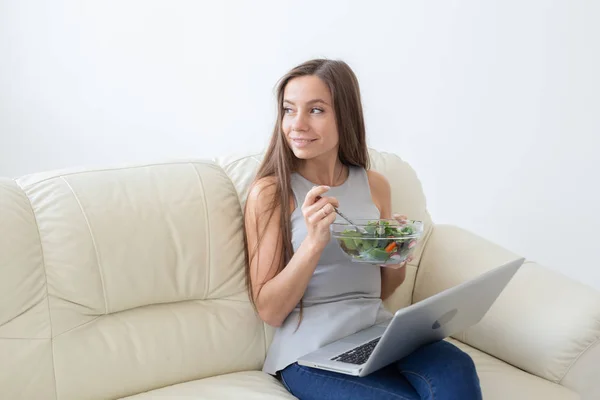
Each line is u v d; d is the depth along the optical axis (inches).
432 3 120.3
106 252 63.1
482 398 60.4
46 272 61.0
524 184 120.0
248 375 68.7
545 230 119.9
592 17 112.5
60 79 122.6
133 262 64.4
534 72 117.0
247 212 69.6
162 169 69.4
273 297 67.0
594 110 114.2
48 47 121.3
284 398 63.6
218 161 75.0
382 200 77.6
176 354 66.2
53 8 120.3
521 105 118.5
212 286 69.1
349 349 64.3
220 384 65.7
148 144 128.3
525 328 71.6
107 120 125.7
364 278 71.3
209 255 68.6
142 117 127.0
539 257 121.0
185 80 127.2
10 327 58.8
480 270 79.0
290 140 68.4
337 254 69.4
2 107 121.8
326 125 68.2
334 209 63.6
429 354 62.0
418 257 83.7
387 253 62.9
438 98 122.6
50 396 59.9
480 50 119.3
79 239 61.9
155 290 66.0
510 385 67.4
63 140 124.7
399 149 126.3
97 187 64.8
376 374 62.9
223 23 126.2
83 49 122.4
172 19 124.6
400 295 81.7
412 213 83.2
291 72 68.9
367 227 62.9
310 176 72.0
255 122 129.0
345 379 62.5
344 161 75.1
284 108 69.6
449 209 125.6
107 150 127.0
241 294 70.8
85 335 62.2
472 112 121.3
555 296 72.5
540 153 118.4
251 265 69.0
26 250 60.0
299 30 125.6
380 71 124.0
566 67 115.1
